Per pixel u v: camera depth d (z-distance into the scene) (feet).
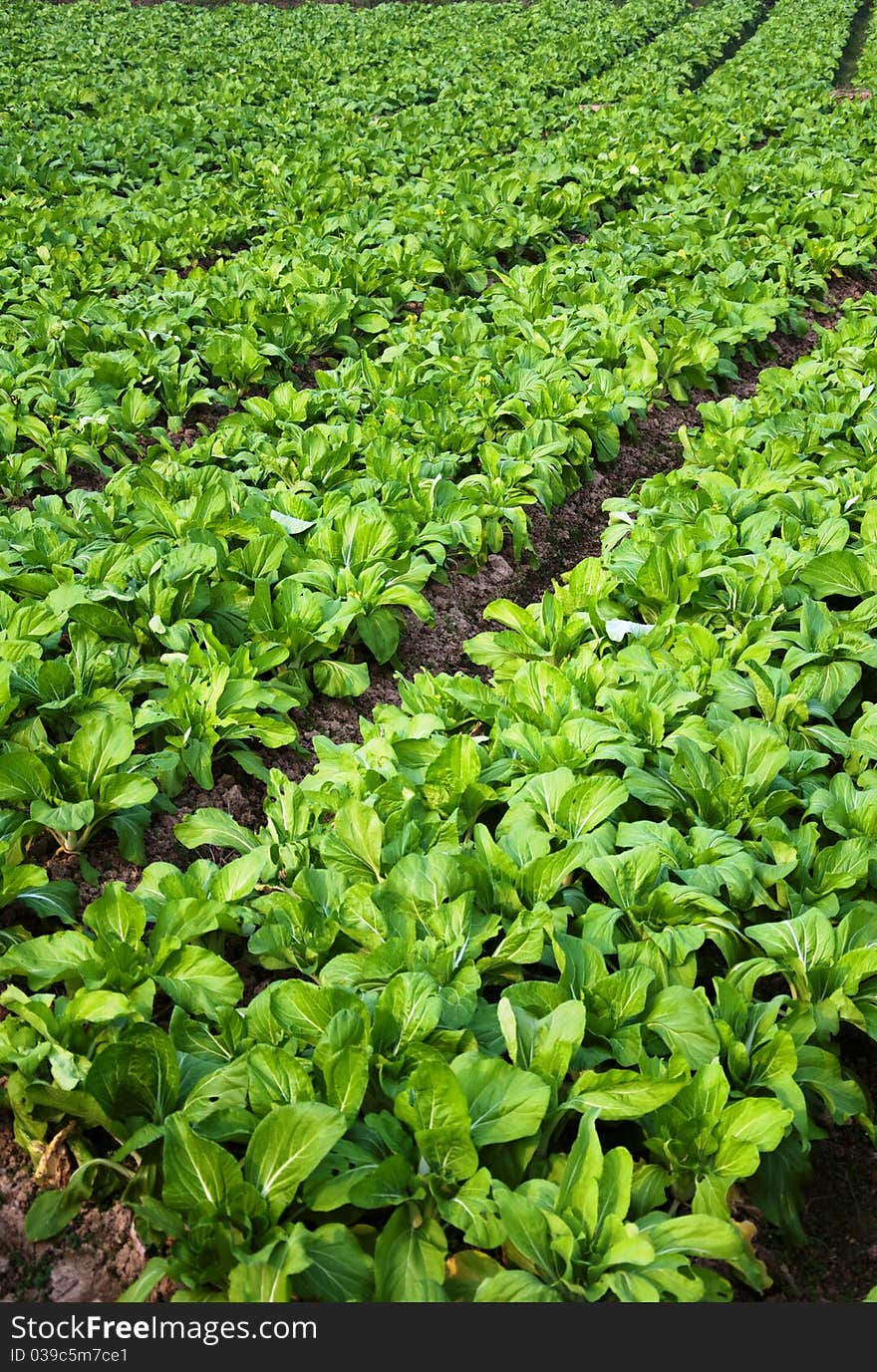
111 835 7.25
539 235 19.83
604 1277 4.74
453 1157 4.99
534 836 6.52
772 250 18.88
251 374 13.34
